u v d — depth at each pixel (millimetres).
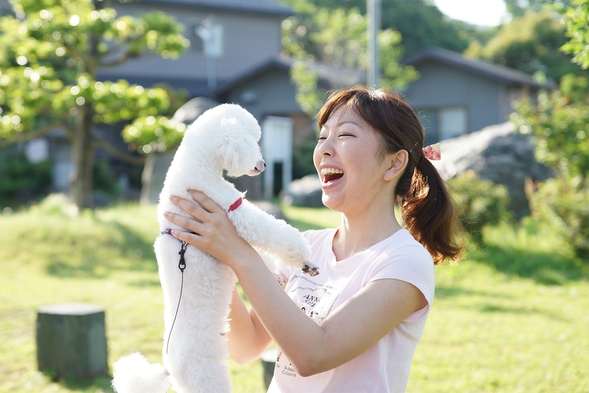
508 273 9695
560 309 7496
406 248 1911
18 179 21531
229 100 24828
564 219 10297
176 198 1909
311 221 13953
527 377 4996
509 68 32312
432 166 2266
